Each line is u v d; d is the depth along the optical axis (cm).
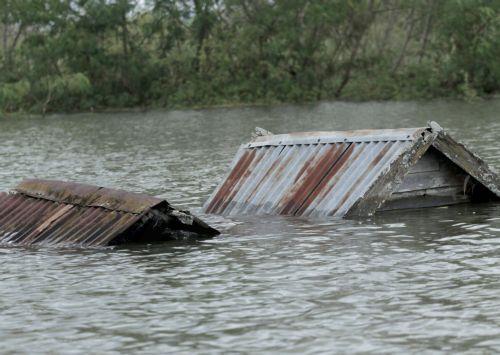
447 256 2545
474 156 3391
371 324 1977
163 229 2972
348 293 2219
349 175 3306
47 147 7156
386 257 2572
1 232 3159
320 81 13600
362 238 2848
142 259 2703
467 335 1880
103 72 13675
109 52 13938
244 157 3688
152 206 2941
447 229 2931
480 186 3434
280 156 3572
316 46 13538
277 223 3184
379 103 11944
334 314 2058
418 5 13225
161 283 2409
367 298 2167
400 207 3331
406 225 3028
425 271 2391
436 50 12862
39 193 3356
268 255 2680
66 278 2520
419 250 2641
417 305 2094
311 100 13288
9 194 3444
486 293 2159
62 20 13375
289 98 13275
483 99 11625
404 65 13950
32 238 3056
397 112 9881
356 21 13412
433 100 11931
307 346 1859
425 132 3312
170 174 4859
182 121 10031
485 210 3253
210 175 4719
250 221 3259
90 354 1877
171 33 13938
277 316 2064
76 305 2239
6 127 10250
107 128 9350
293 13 13350
